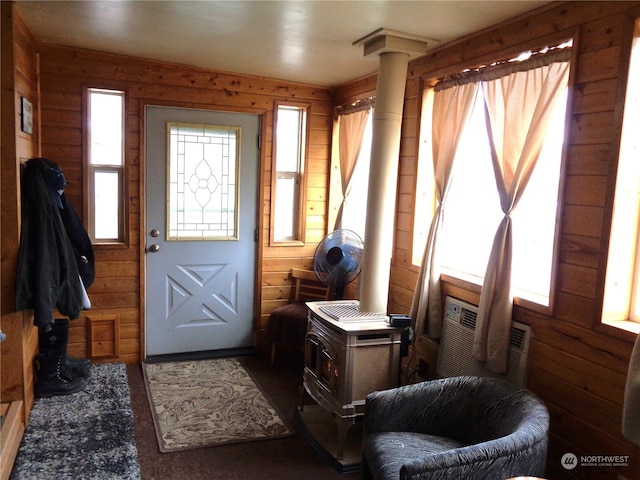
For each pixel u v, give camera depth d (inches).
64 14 110.0
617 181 80.6
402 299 138.5
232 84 163.2
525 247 104.4
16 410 106.3
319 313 119.0
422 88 129.4
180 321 167.3
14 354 110.0
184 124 159.5
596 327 83.4
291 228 181.0
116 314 156.2
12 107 104.4
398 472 77.5
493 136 107.1
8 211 106.9
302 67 150.1
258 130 169.6
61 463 99.9
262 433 119.5
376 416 90.4
